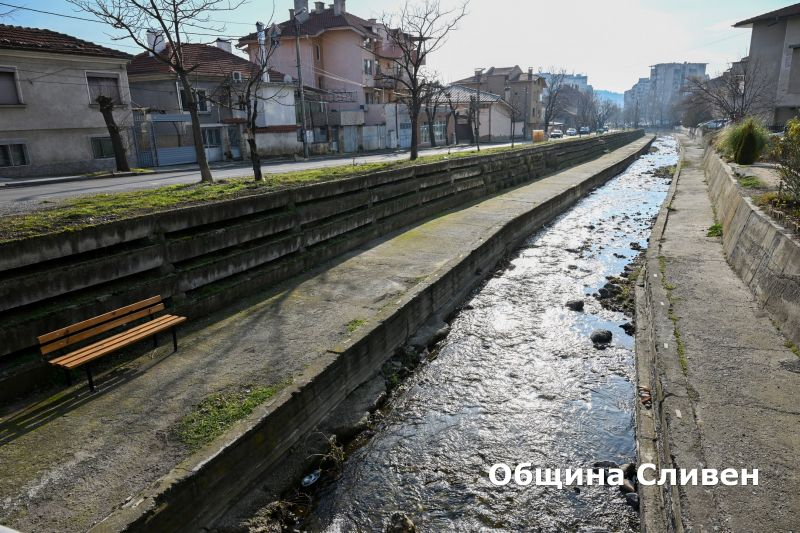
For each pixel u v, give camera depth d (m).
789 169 10.16
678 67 151.25
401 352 8.28
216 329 7.50
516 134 76.69
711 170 23.02
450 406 7.15
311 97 43.09
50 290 6.16
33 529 3.86
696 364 6.12
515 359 8.45
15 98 24.30
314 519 5.14
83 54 26.12
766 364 6.11
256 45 45.62
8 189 18.28
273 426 5.39
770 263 8.24
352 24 48.88
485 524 5.09
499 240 14.02
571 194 22.88
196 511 4.46
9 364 5.71
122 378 6.08
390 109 49.88
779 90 38.81
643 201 24.03
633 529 4.96
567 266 13.55
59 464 4.57
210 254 8.48
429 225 14.76
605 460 5.96
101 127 27.53
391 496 5.47
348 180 12.20
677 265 10.36
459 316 10.30
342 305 8.46
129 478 4.39
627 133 71.25
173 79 32.50
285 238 9.94
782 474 4.25
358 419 6.53
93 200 9.99
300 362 6.46
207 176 14.01
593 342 8.98
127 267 7.04
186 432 5.01
